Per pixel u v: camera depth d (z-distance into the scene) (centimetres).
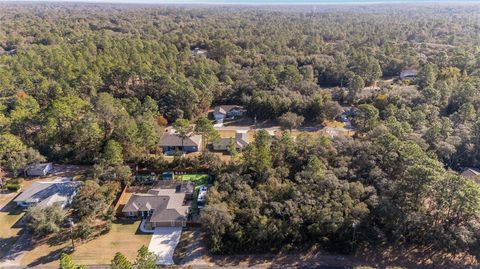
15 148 6281
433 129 6531
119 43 13038
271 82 10044
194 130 7850
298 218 4716
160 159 6600
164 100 9212
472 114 7306
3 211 5419
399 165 5403
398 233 4528
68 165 6775
